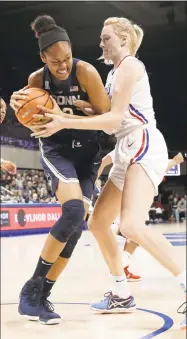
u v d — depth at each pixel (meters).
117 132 2.47
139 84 2.37
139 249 7.26
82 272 4.59
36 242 8.63
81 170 2.62
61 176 2.44
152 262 5.41
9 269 4.88
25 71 16.38
